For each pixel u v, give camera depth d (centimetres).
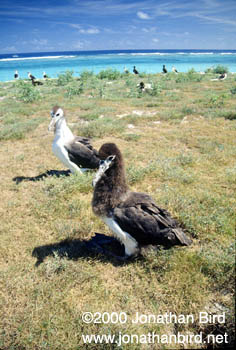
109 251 151
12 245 158
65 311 120
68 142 225
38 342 108
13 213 189
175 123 393
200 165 250
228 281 123
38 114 478
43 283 130
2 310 121
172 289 126
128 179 219
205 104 495
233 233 158
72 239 163
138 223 133
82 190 213
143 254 144
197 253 144
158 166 237
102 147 142
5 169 261
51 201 196
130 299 123
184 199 183
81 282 132
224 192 201
